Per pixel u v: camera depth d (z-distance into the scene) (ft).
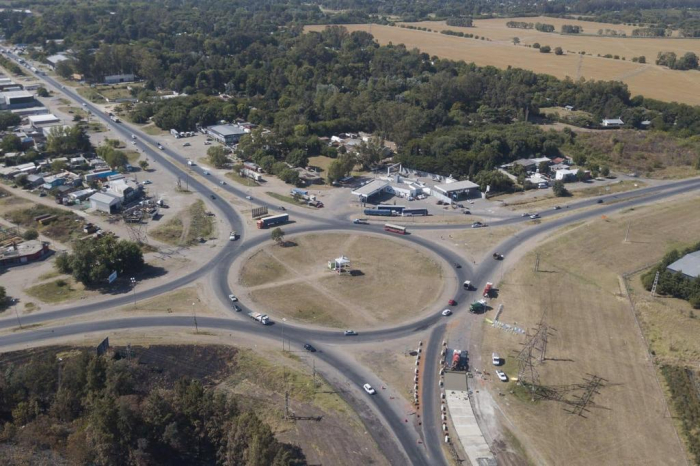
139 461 314.55
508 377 401.90
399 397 379.76
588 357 422.82
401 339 441.68
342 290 509.35
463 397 381.81
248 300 489.26
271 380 392.88
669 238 611.47
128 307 473.67
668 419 364.79
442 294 504.43
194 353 418.92
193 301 484.74
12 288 497.46
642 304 487.20
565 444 344.90
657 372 407.85
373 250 583.17
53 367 369.71
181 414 332.60
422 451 337.11
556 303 490.90
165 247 577.02
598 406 375.25
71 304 476.54
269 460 301.22
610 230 629.51
